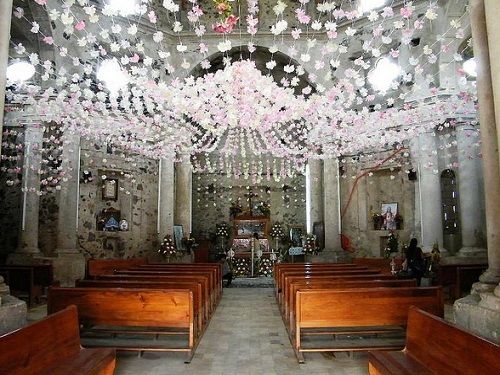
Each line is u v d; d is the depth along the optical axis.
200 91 13.19
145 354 6.01
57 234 13.78
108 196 15.66
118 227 15.91
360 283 7.03
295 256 18.62
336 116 15.26
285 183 20.61
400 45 14.99
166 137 15.88
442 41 13.34
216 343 6.70
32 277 9.85
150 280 8.29
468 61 13.84
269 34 17.23
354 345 5.94
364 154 16.80
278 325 8.12
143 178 16.81
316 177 18.00
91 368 4.00
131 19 15.70
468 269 9.85
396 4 14.48
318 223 17.61
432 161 14.04
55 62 14.15
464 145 13.43
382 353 4.63
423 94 14.05
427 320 4.26
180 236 17.30
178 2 17.41
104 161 15.36
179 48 11.73
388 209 16.11
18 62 14.18
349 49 16.25
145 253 16.64
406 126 14.55
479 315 5.05
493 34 4.90
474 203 13.17
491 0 4.94
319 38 17.00
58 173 14.01
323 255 16.75
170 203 17.06
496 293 4.98
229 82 13.03
